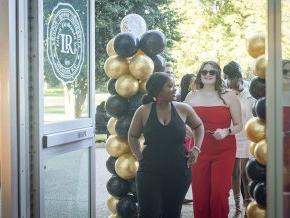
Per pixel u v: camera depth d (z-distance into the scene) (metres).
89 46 3.75
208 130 4.81
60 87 3.27
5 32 2.63
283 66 2.58
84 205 3.61
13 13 2.66
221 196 4.81
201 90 4.89
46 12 3.09
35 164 2.89
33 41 2.88
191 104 4.88
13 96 2.65
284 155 2.60
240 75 6.14
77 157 3.50
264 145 4.46
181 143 3.89
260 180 4.62
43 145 2.96
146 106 3.98
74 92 3.50
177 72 15.76
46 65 3.08
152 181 3.88
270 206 2.62
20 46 2.71
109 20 15.24
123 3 15.37
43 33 3.04
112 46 4.98
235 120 4.84
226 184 4.83
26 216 2.80
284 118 2.59
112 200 5.05
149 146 3.88
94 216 3.71
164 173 3.86
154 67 4.80
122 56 4.72
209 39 15.49
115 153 4.83
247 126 4.60
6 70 2.63
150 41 4.70
